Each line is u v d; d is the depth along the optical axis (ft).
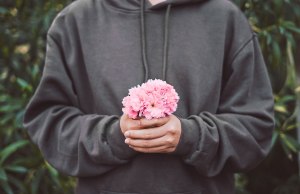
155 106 3.89
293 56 7.61
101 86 4.37
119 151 4.14
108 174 4.31
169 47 4.39
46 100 4.52
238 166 4.37
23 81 7.29
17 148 7.25
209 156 4.16
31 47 7.91
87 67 4.44
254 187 9.02
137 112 3.91
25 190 7.38
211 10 4.48
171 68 4.35
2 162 7.04
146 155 4.22
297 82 7.80
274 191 8.59
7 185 7.09
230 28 4.50
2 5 8.12
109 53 4.39
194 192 4.32
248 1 6.87
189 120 4.17
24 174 7.77
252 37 4.56
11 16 8.06
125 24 4.46
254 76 4.55
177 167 4.24
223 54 4.43
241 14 4.58
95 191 4.38
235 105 4.43
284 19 7.27
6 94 7.91
